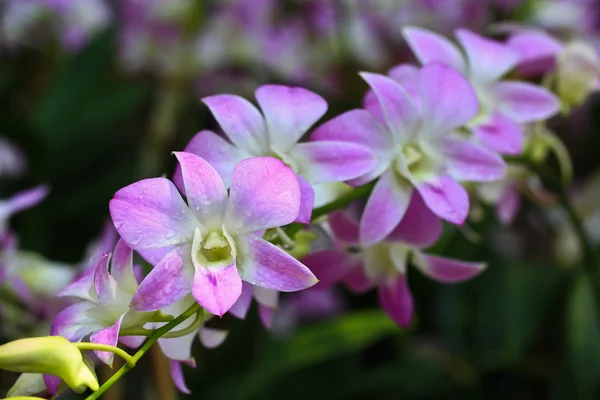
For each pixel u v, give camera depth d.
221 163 0.51
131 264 0.49
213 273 0.47
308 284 0.47
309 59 1.03
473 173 0.52
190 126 0.96
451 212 0.51
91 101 0.92
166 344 0.51
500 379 0.79
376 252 0.55
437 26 1.04
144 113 0.98
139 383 0.70
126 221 0.47
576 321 0.72
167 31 1.00
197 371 0.73
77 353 0.46
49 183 0.89
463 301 0.82
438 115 0.52
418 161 0.53
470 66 0.56
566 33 1.02
